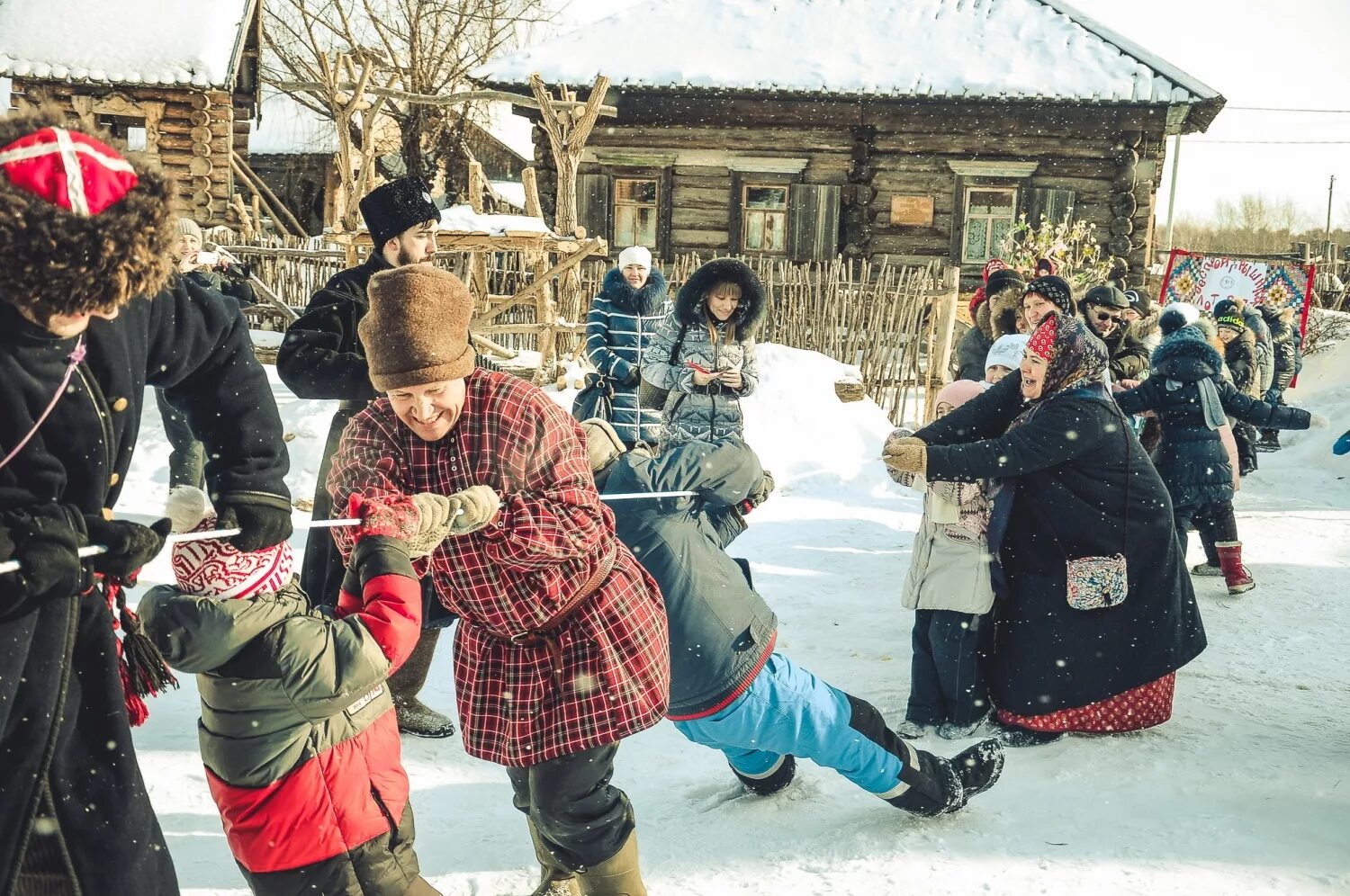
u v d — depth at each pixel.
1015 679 4.39
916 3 20.70
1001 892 3.11
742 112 19.38
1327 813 3.64
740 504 3.40
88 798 2.09
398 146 31.42
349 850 2.54
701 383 6.73
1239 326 9.58
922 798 3.47
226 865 3.28
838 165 19.56
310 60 31.11
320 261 14.23
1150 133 19.11
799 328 13.22
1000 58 19.33
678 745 4.43
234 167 22.23
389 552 2.44
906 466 4.19
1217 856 3.31
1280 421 6.80
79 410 2.06
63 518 1.95
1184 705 4.79
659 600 2.88
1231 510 6.95
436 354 2.46
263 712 2.40
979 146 19.33
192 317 2.31
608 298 7.39
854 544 7.84
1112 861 3.28
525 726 2.73
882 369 12.94
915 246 19.62
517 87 19.55
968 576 4.32
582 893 3.03
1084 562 4.27
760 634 3.24
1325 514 9.72
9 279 1.85
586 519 2.64
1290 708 4.77
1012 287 7.79
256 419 2.41
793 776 3.88
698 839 3.50
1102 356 4.31
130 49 17.97
